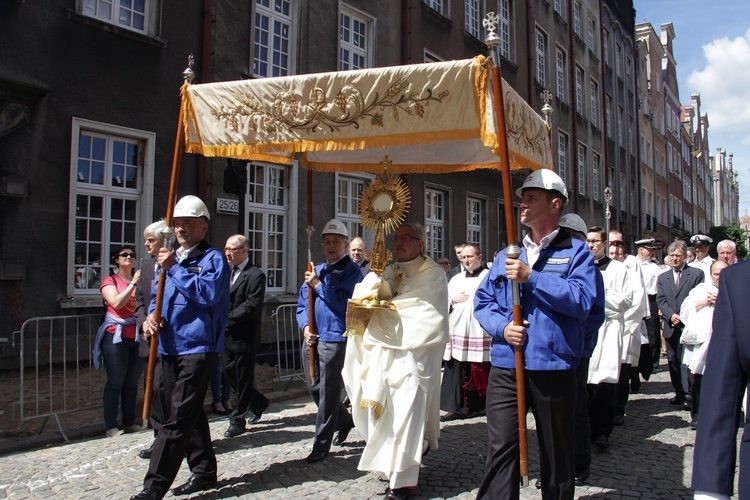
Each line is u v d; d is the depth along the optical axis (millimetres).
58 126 8297
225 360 5805
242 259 6004
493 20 3514
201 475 4195
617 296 5410
